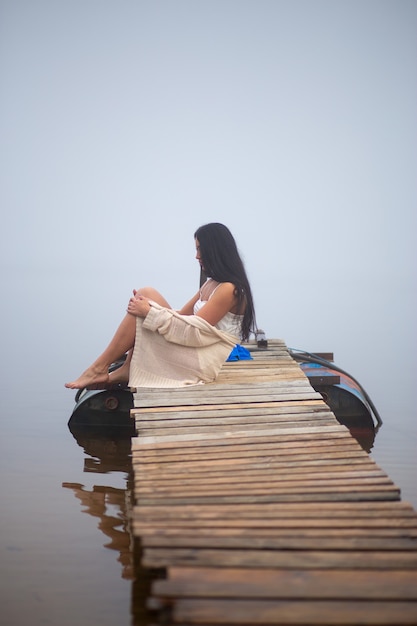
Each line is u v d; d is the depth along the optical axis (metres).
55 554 3.35
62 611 2.84
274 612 2.38
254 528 2.87
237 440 3.91
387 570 2.59
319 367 5.98
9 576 3.13
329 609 2.39
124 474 4.56
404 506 3.07
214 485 3.31
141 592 3.00
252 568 2.60
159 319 4.98
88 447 5.16
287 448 3.79
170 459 3.65
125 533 3.60
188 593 2.45
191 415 4.34
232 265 5.18
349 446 3.80
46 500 4.07
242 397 4.69
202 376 5.06
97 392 5.68
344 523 2.91
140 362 5.08
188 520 2.95
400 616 2.36
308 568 2.61
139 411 4.43
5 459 4.84
